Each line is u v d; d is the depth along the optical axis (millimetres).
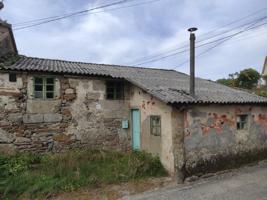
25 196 6793
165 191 7418
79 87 10141
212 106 9516
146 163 9008
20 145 9109
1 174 7680
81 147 10109
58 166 8336
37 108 9398
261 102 10617
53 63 11523
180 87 10477
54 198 6844
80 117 10133
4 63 9203
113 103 10875
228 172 9375
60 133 9742
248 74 23578
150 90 9125
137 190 7500
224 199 6645
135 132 11031
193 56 9289
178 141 8562
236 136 10141
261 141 11047
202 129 9180
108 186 7742
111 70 12023
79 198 6875
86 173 8227
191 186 7871
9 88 9000
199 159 8953
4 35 11484
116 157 9789
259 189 7316
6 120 8953
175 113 8625
